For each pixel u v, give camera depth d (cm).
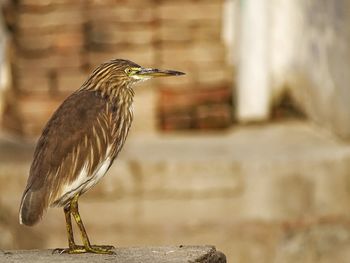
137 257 995
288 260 1541
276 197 1530
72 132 980
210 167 1523
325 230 1543
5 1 1686
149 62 1652
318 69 1672
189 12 1666
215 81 1680
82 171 974
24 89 1650
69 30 1647
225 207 1532
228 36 1714
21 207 947
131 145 1597
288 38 1752
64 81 1648
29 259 994
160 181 1521
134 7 1641
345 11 1597
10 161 1551
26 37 1650
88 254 1005
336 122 1617
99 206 1519
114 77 1021
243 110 1722
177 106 1662
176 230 1528
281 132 1664
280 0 1750
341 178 1544
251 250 1536
